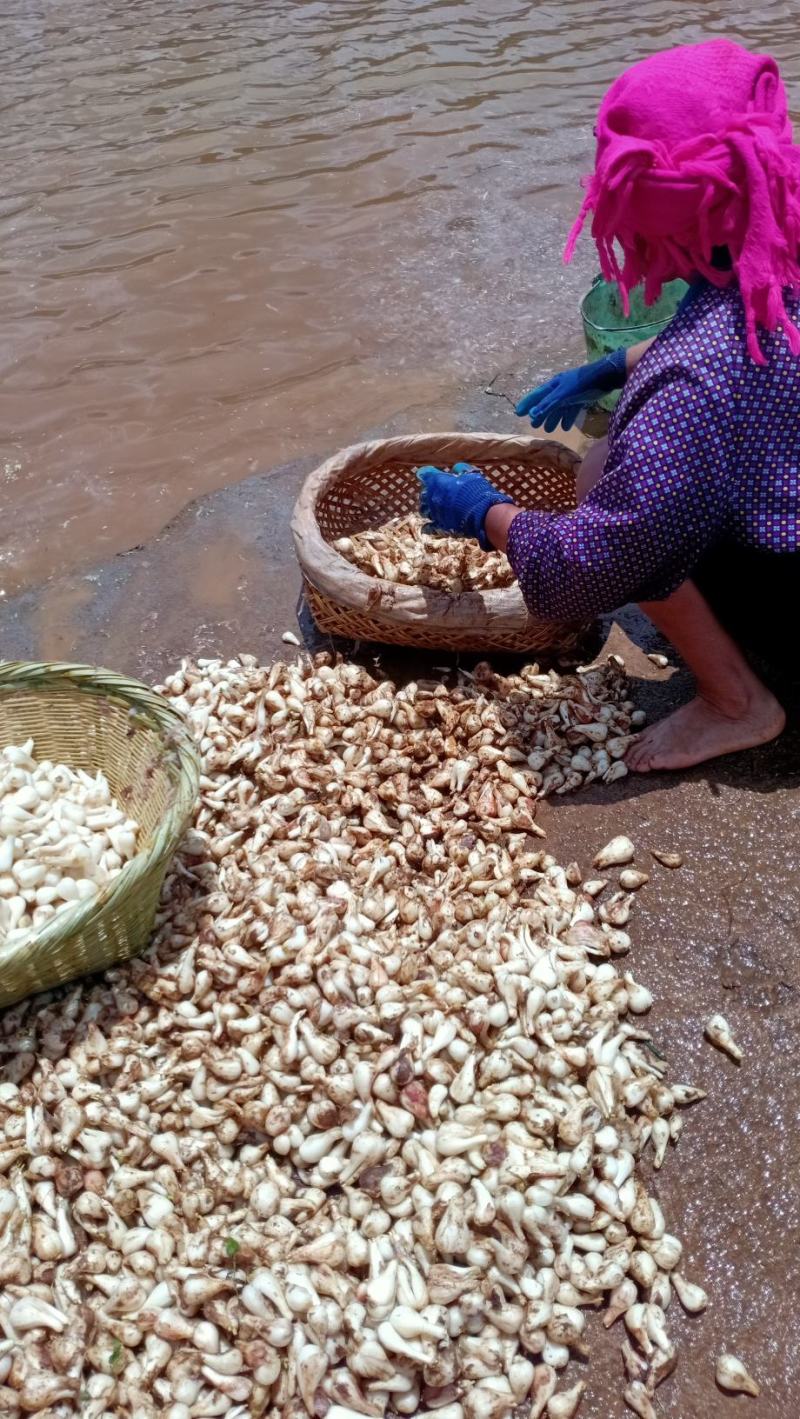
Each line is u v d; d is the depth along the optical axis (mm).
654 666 2711
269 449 3564
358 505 2973
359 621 2576
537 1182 1688
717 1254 1727
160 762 2105
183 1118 1816
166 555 3191
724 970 2033
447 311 4191
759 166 1844
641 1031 1948
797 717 2432
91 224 4754
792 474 2047
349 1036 1881
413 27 6770
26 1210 1700
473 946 2016
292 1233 1686
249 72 6172
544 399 2719
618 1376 1619
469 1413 1561
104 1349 1572
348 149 5301
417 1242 1674
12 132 5531
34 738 2271
